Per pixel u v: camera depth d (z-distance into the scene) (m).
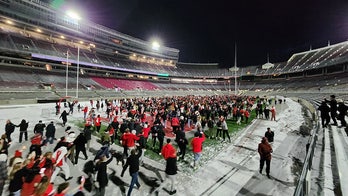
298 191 3.56
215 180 8.46
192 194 7.42
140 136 10.33
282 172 9.10
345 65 64.44
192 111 20.48
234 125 19.41
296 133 16.17
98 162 7.22
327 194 4.97
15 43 45.78
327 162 6.92
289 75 88.94
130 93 59.41
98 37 69.12
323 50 85.69
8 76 39.47
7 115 22.47
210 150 12.25
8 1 45.66
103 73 66.44
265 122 20.77
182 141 10.88
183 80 98.25
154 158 11.05
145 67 84.00
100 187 6.91
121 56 81.44
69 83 49.06
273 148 12.38
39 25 52.41
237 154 11.55
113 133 13.30
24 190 5.50
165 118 17.97
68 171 8.25
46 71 49.53
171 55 102.75
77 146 9.88
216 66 113.38
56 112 23.91
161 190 7.71
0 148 8.30
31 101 34.81
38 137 9.46
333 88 51.38
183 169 9.55
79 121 20.34
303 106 35.12
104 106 34.38
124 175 8.91
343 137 9.45
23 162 6.69
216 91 92.25
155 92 69.56
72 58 55.84
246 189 7.71
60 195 5.00
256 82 94.38
